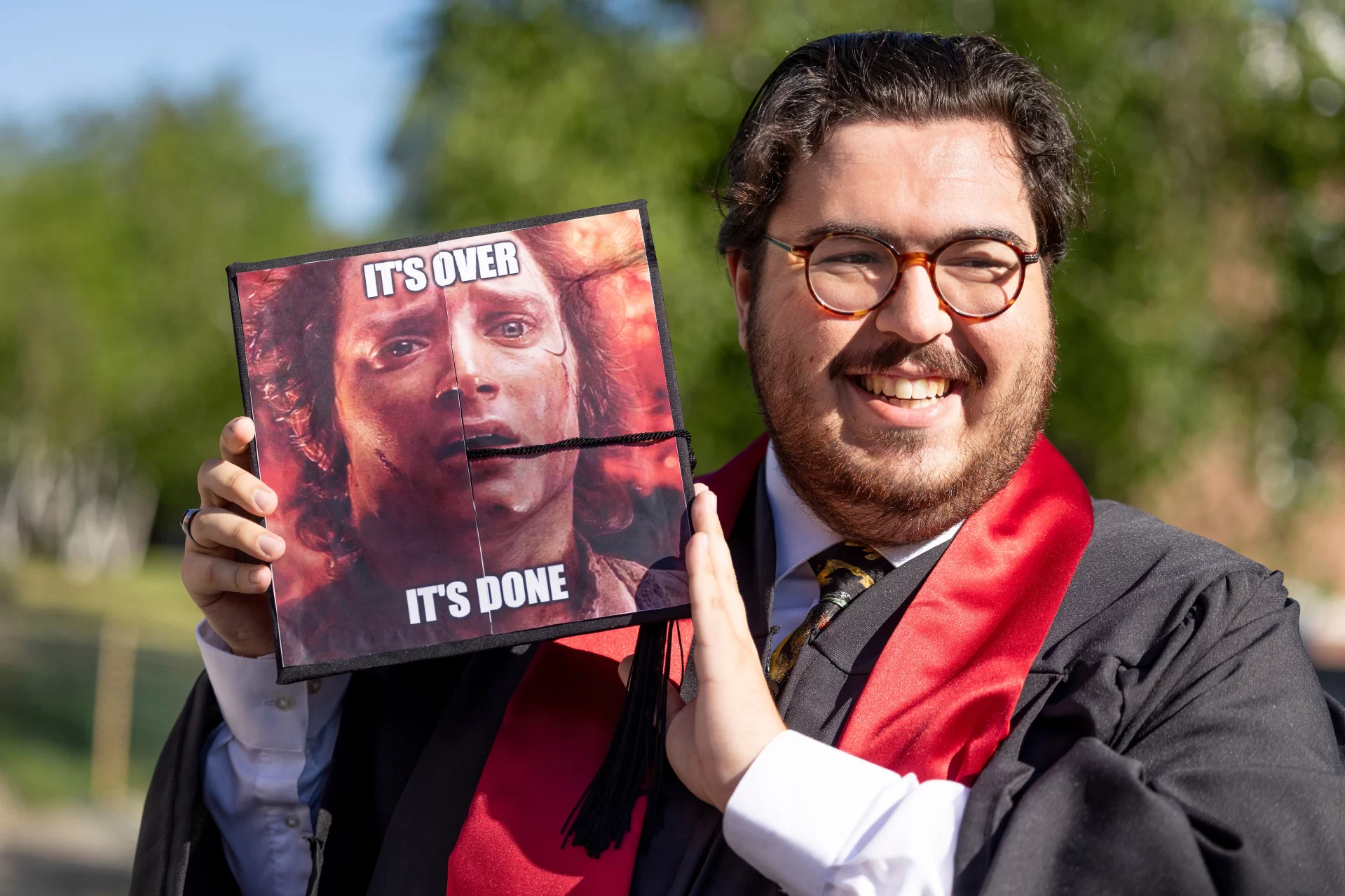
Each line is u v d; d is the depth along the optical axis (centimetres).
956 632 146
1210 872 118
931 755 135
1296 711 134
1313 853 120
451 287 144
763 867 130
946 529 156
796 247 148
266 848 164
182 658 1560
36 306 2666
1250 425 657
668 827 144
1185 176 604
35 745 998
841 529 155
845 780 130
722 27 620
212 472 140
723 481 174
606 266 146
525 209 591
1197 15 596
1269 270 644
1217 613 141
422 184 674
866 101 147
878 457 146
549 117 606
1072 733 136
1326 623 1131
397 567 138
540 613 138
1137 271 573
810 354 147
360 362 142
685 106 596
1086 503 159
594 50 630
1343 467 682
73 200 2725
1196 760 129
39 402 2853
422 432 141
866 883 124
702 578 136
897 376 145
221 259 2681
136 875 160
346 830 159
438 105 655
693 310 545
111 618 2064
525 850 143
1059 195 157
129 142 2822
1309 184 629
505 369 142
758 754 132
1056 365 161
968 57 152
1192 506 677
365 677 168
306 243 2753
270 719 161
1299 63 631
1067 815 123
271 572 138
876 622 151
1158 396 575
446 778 154
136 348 2706
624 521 140
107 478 3688
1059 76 560
